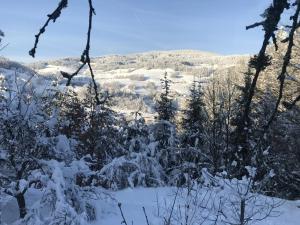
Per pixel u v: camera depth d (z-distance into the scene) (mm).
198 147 20453
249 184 7980
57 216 8828
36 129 11031
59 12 1340
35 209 9359
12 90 10602
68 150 11609
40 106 11234
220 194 9164
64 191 10070
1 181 10438
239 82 20219
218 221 8805
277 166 17891
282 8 1288
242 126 1396
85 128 19625
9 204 10750
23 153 10703
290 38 1428
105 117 20641
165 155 20547
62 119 15062
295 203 12914
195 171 16922
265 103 15812
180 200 10797
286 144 18219
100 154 19750
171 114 24031
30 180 10156
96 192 11344
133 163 13578
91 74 1479
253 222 10164
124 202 12039
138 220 10242
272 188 18094
